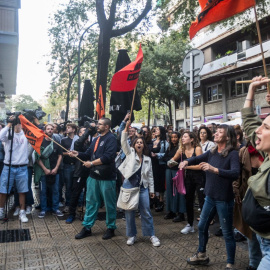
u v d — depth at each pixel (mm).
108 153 5133
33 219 6383
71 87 27094
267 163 2367
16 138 6238
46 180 6648
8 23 13086
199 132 6465
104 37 11031
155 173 7113
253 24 16234
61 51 23797
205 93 29250
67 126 7195
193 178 5477
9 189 6195
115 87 4949
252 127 2945
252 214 2324
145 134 7344
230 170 3691
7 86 23375
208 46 27609
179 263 4156
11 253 4492
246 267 3984
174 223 6160
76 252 4543
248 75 23688
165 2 13828
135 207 4738
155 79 25250
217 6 3930
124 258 4328
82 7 20516
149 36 15406
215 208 3994
